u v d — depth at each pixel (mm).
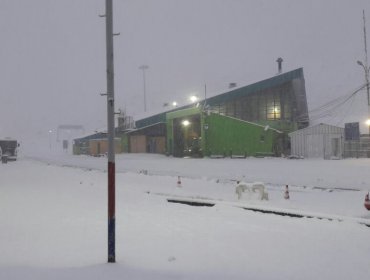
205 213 13656
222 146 51656
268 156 50688
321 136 47969
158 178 27703
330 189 20531
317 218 12430
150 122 65938
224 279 6363
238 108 62375
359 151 46156
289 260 7730
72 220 12195
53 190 21094
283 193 19500
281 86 61500
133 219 12383
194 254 8172
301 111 61375
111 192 7449
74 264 7344
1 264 7320
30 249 8664
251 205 14719
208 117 51562
